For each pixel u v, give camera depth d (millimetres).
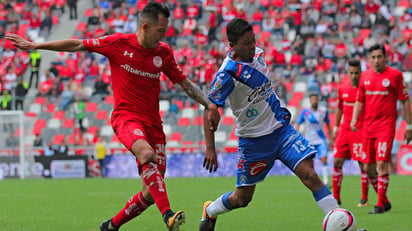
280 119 21422
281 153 21297
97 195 49969
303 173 20734
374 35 97250
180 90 89125
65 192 53844
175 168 78812
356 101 34094
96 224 30250
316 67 92688
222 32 102375
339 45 94875
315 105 53656
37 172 80500
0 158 80500
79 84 93438
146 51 21141
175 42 101438
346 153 37094
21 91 95000
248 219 31344
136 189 56469
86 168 80188
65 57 103062
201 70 92125
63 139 83875
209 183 63406
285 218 31703
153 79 21406
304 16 101375
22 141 80375
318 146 54344
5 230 28219
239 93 21125
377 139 33281
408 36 96875
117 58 21234
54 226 29578
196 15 105062
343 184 57531
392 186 53812
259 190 51844
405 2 104000
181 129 84500
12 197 49000
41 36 108375
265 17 103750
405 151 73875
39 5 111812
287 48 97938
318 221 30297
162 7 20734
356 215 32219
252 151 21672
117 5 110062
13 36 21000
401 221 29453
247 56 20688
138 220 31344
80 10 112500
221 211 23266
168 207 19281
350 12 100750
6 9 111312
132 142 20312
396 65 92188
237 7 107312
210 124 20562
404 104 33156
